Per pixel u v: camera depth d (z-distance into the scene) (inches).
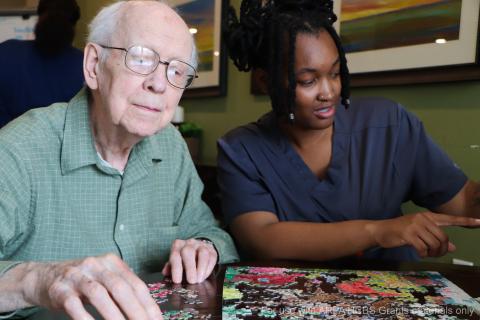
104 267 23.7
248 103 100.6
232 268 36.8
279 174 47.1
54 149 36.6
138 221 40.6
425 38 66.9
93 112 37.7
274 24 42.0
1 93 76.9
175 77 34.9
